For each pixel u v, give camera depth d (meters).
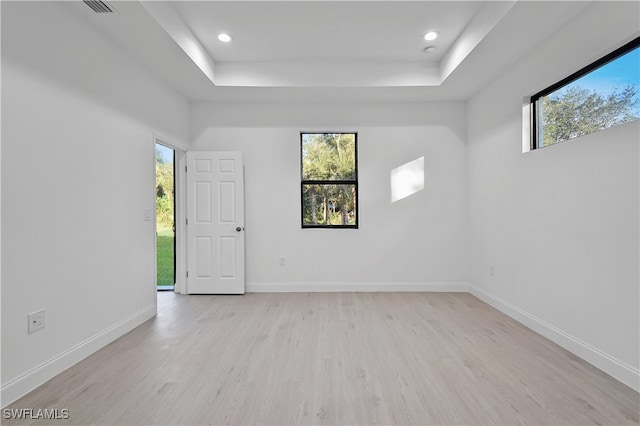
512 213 3.33
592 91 2.42
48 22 2.19
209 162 4.32
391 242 4.47
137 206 3.19
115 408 1.82
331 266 4.48
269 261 4.48
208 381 2.11
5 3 1.91
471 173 4.29
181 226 4.38
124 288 2.97
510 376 2.15
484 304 3.83
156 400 1.89
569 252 2.54
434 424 1.67
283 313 3.52
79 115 2.46
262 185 4.47
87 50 2.53
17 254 1.96
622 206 2.09
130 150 3.09
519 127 3.19
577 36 2.42
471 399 1.88
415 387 2.02
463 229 4.45
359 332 2.95
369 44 3.44
